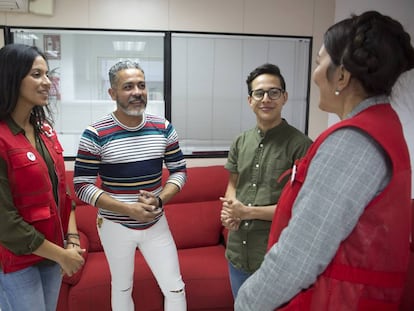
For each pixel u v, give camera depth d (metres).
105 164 1.78
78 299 2.04
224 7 2.94
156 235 1.87
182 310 1.96
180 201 2.74
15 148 1.29
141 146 1.79
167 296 1.95
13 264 1.33
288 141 1.60
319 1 3.07
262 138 1.66
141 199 1.75
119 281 1.89
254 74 1.66
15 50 1.31
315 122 3.21
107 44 2.83
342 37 0.75
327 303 0.75
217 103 3.04
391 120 0.73
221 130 3.07
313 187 0.71
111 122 1.78
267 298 0.76
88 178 1.77
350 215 0.68
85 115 2.88
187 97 2.99
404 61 0.73
